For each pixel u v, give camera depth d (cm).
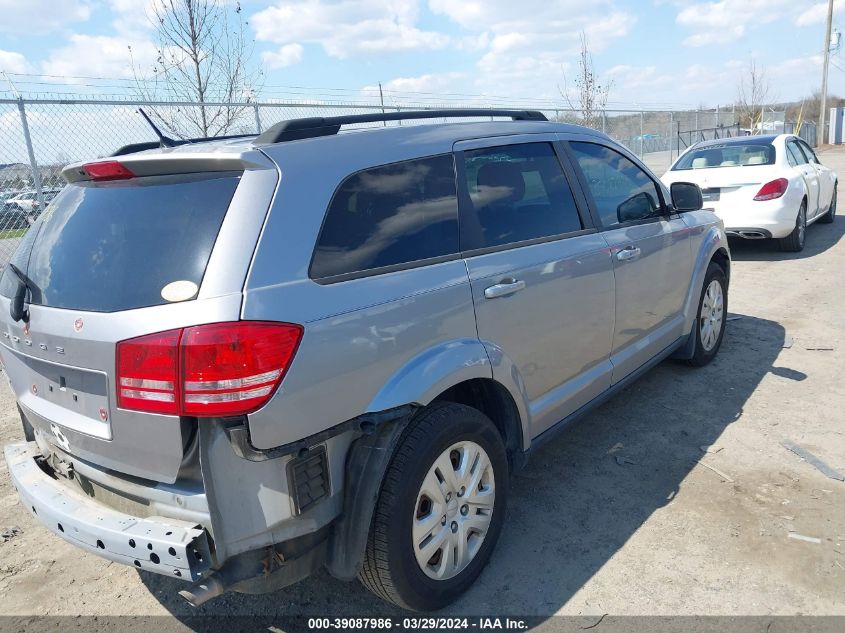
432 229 274
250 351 200
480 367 273
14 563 321
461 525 271
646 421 434
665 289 436
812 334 587
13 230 718
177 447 204
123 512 229
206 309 200
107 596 294
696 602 266
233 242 210
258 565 217
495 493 288
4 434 454
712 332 525
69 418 236
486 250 293
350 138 258
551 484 364
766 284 781
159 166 237
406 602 252
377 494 237
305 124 251
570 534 317
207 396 197
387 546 239
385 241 253
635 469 374
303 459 219
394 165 267
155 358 200
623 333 390
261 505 211
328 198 237
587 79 1734
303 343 213
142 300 211
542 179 343
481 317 281
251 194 218
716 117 2295
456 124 313
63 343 224
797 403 447
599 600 271
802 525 312
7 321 260
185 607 285
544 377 327
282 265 216
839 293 717
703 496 342
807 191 952
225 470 205
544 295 317
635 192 420
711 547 300
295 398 211
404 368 247
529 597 276
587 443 409
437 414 257
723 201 909
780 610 259
